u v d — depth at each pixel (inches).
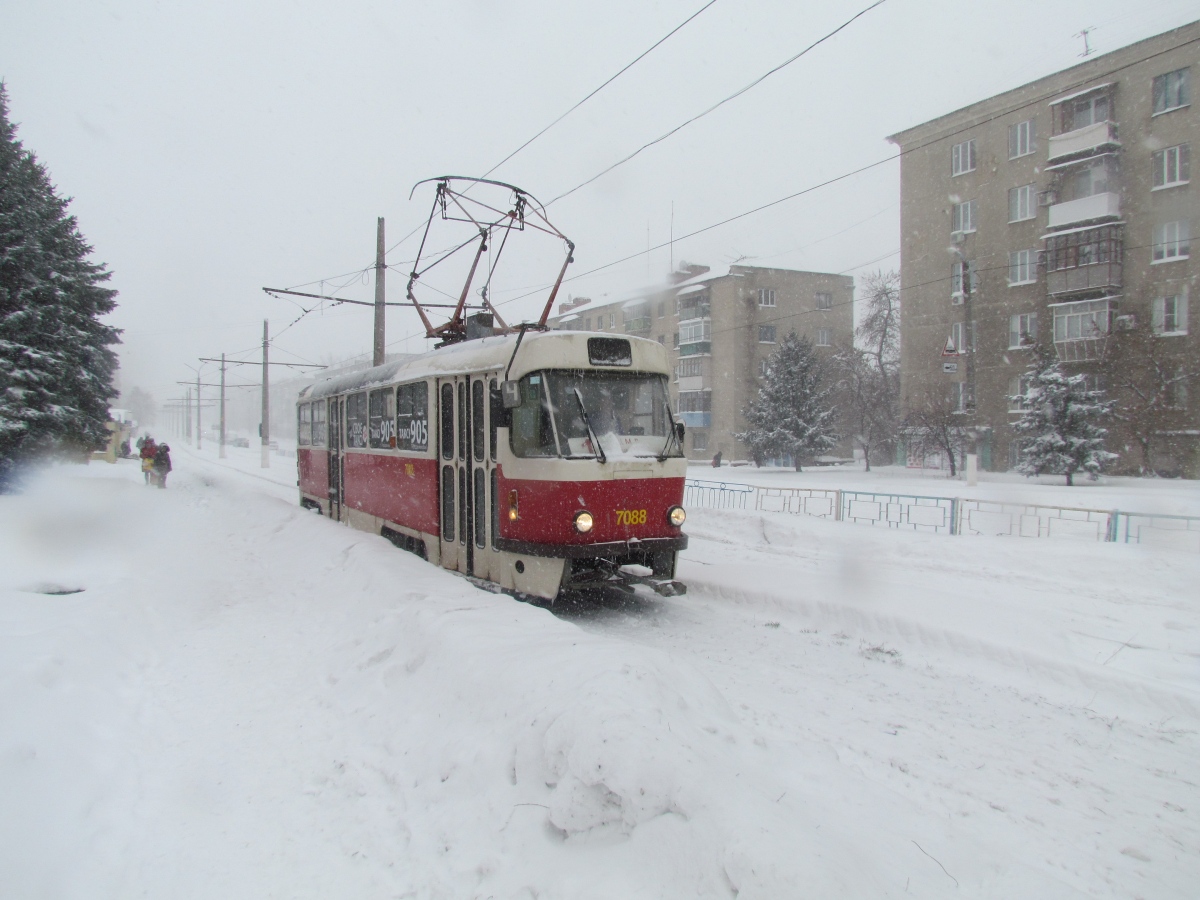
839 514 568.4
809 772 146.4
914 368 1360.7
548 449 281.4
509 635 193.0
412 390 374.9
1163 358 1026.1
